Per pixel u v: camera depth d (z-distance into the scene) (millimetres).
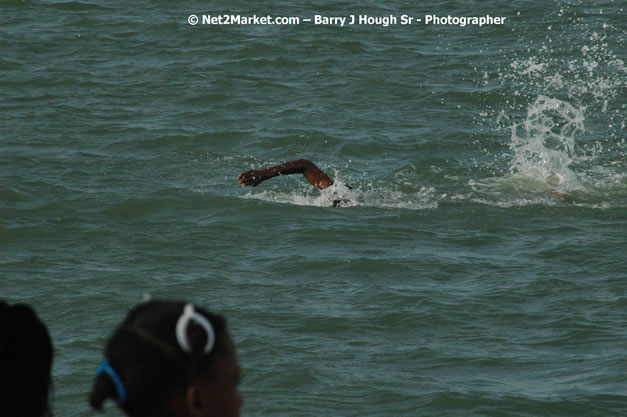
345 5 101000
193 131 60531
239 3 100250
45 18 91938
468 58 82125
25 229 41000
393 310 32000
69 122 61656
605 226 43844
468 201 48625
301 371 26781
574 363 27578
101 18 92438
